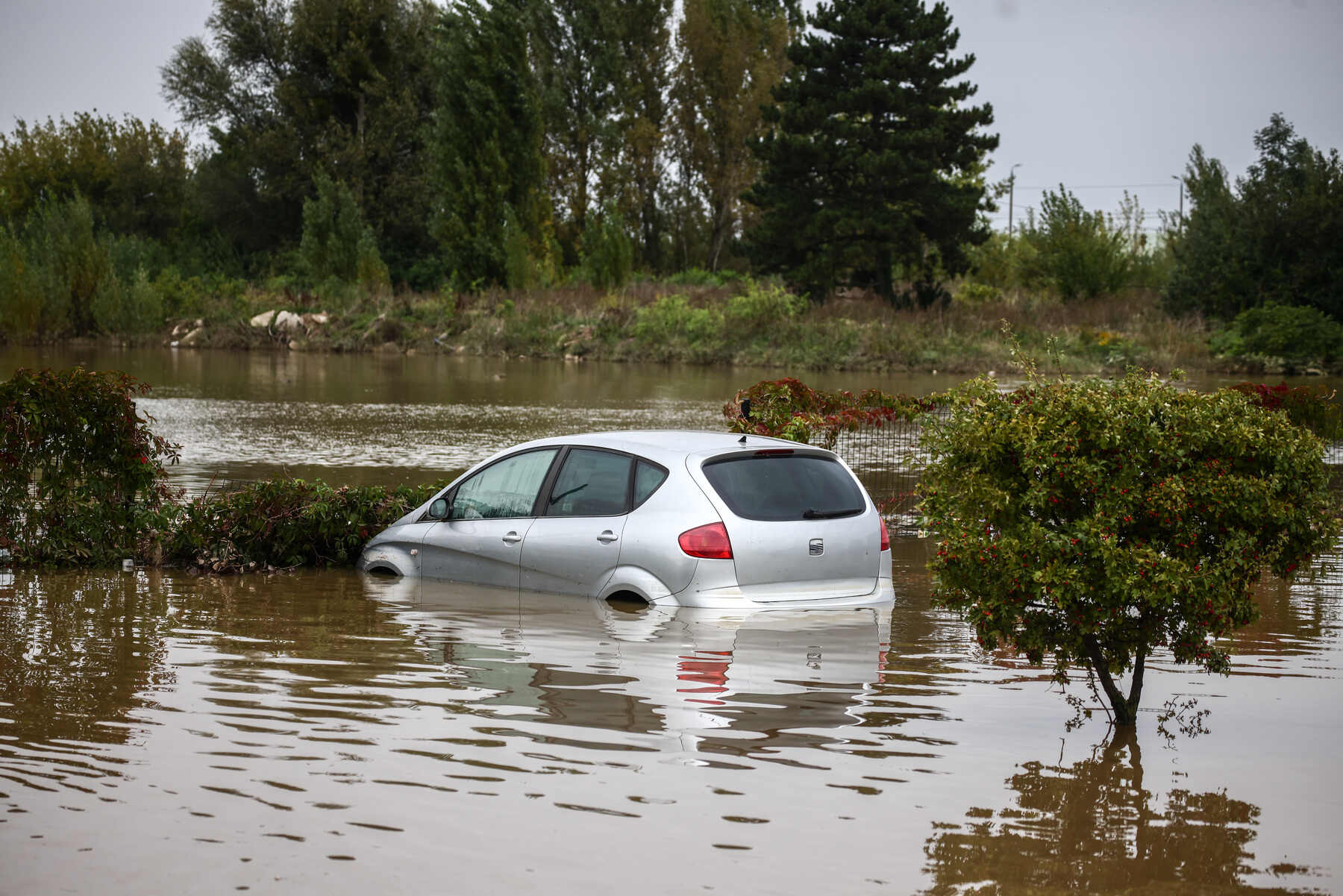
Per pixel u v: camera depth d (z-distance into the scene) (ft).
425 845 16.90
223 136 340.39
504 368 179.52
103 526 40.47
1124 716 23.24
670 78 380.58
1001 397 23.89
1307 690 25.85
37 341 220.23
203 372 156.15
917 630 30.60
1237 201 222.69
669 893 15.48
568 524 34.63
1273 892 15.85
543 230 290.15
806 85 254.06
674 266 389.19
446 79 276.21
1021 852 16.97
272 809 18.21
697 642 28.94
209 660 27.37
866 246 249.34
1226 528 22.56
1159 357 190.39
